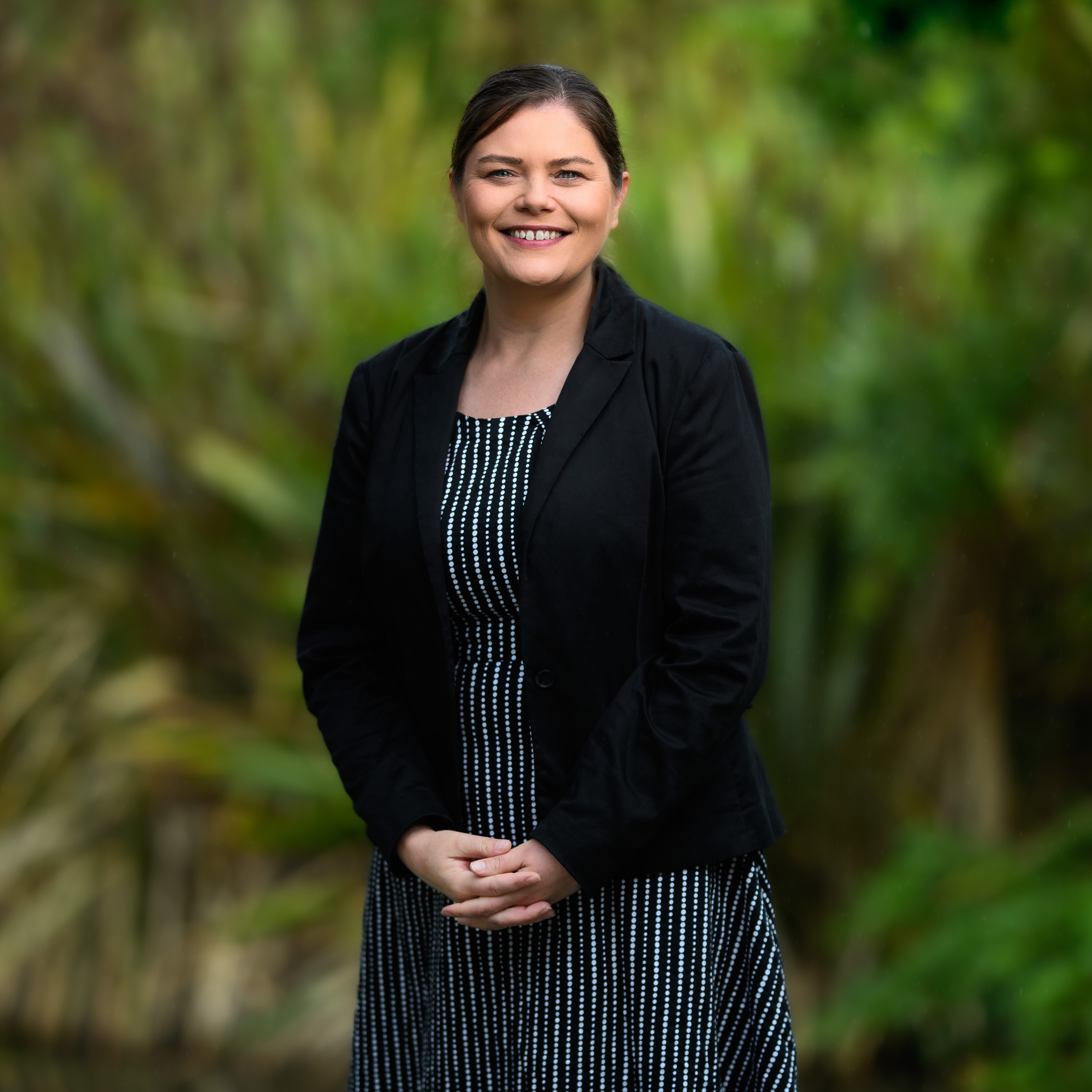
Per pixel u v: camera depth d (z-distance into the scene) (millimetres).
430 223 10375
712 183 10227
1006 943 7938
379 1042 3494
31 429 10547
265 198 11203
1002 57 8945
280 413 10438
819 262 9891
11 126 12891
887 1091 8500
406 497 3240
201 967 9508
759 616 3113
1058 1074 7691
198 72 12977
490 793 3191
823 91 8914
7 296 10867
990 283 9711
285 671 9719
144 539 10242
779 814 3379
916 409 9055
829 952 8984
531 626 3086
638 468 3100
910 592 9234
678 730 3006
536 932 3193
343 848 9461
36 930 9742
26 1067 8984
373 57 13305
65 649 10273
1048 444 9234
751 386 3312
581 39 13258
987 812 9016
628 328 3221
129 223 11320
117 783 10047
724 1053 3318
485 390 3305
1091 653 9352
